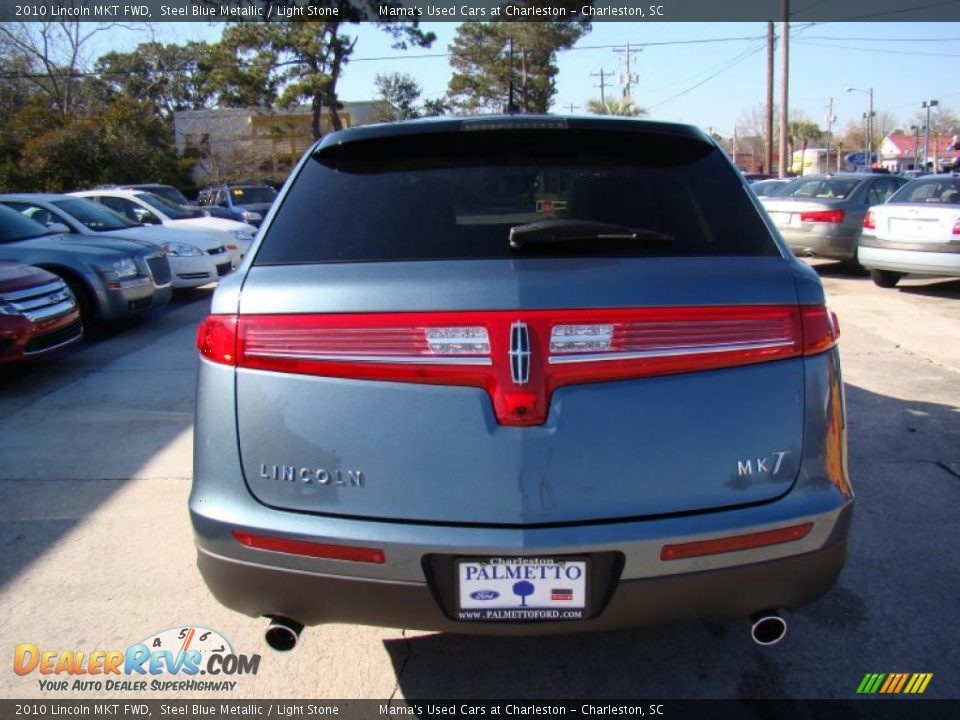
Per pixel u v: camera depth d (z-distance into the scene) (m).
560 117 2.58
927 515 3.75
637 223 2.32
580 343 2.01
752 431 2.08
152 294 8.97
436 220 2.29
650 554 2.02
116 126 30.31
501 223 2.29
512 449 1.99
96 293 8.22
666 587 2.05
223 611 3.06
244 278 2.20
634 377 2.03
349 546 2.03
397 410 2.03
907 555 3.38
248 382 2.11
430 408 2.02
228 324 2.14
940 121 77.50
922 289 10.16
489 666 2.72
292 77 34.41
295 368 2.07
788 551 2.11
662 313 2.04
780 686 2.59
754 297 2.10
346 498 2.05
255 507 2.12
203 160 38.25
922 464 4.36
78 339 6.84
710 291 2.08
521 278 2.04
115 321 8.61
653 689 2.59
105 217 11.17
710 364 2.06
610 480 2.01
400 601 2.07
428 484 2.02
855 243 11.10
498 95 50.59
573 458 2.00
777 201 11.71
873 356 6.66
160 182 30.67
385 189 2.42
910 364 6.40
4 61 34.16
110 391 6.20
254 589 2.16
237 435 2.13
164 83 47.31
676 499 2.04
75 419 5.47
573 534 2.00
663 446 2.03
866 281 10.96
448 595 2.07
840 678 2.62
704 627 2.92
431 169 2.49
